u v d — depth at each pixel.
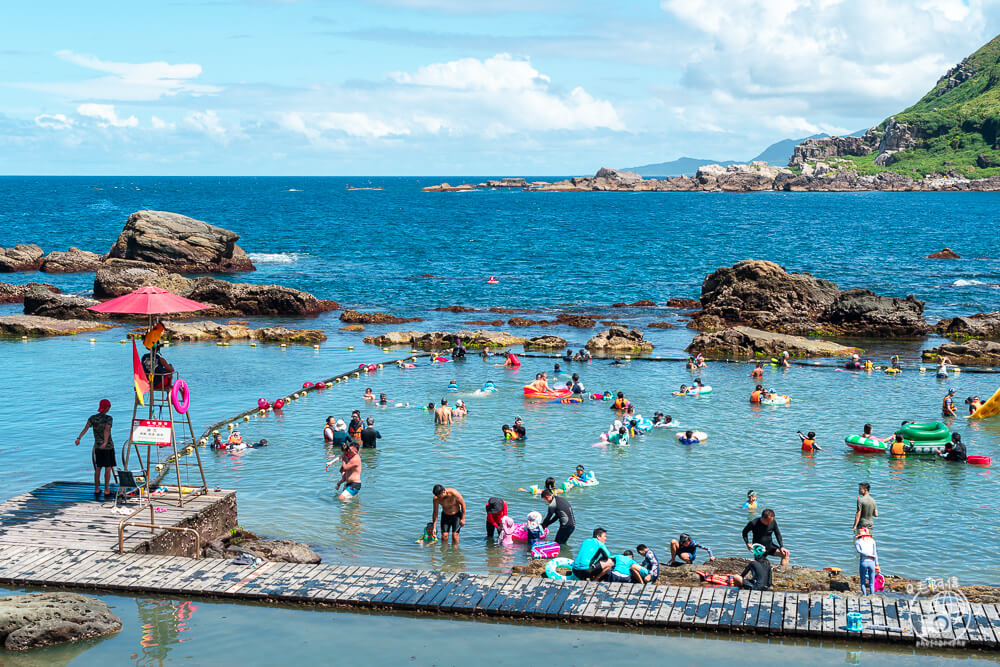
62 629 16.69
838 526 25.16
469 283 89.94
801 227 174.75
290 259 112.06
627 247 130.12
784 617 17.55
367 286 87.19
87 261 96.62
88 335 58.84
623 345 55.66
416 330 63.78
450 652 16.59
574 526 24.67
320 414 38.66
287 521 25.55
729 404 40.69
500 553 23.30
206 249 93.50
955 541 23.98
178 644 16.81
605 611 17.89
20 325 58.56
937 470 30.58
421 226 177.25
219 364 50.06
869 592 19.33
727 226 178.50
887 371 48.31
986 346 52.81
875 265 105.56
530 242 138.75
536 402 41.09
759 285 67.94
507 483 29.11
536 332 63.12
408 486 28.81
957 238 146.00
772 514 22.16
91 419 23.47
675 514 26.14
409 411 39.25
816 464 31.27
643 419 35.78
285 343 57.72
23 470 29.12
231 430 34.00
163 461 31.03
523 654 16.55
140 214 93.38
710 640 17.12
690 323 65.38
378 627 17.70
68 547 20.67
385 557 22.91
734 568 21.45
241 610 18.41
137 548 20.59
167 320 65.81
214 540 22.73
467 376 47.41
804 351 54.09
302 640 17.08
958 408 39.81
